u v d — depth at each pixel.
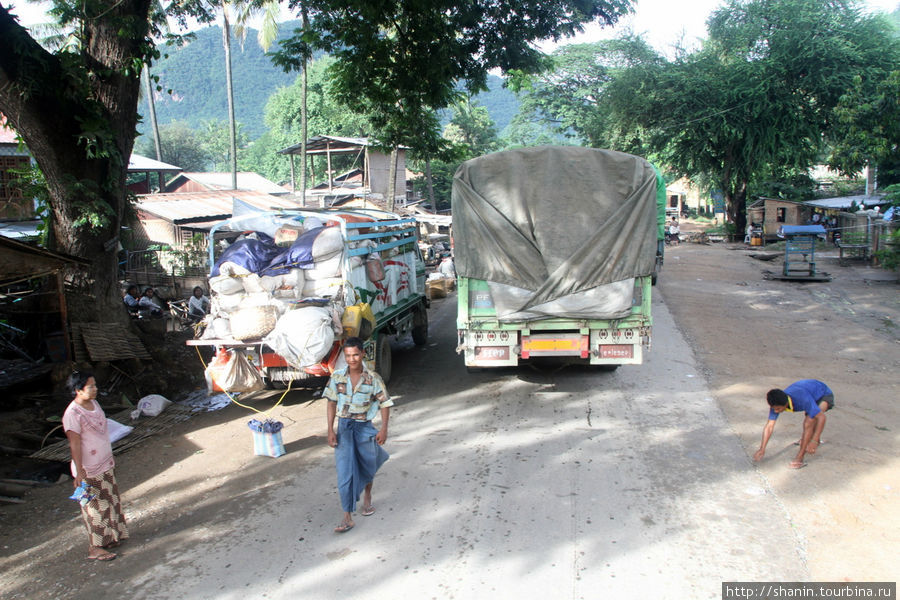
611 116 34.69
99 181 9.64
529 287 7.75
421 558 4.70
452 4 14.72
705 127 31.34
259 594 4.35
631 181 7.62
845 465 5.95
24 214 18.14
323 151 34.84
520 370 9.80
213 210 22.81
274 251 8.33
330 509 5.58
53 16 9.69
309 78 47.91
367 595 4.28
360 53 15.62
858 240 23.16
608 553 4.64
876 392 8.16
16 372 8.98
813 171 48.03
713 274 19.81
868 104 24.48
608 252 7.61
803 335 11.52
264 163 67.75
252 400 9.08
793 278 17.97
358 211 10.23
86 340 9.32
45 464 7.00
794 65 29.48
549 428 7.28
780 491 5.50
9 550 5.15
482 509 5.41
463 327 8.04
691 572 4.36
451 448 6.84
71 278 9.67
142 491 6.16
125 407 8.67
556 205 7.72
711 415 7.46
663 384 8.75
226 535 5.21
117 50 9.66
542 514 5.27
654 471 6.00
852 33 28.70
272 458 6.83
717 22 33.12
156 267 18.39
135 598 4.39
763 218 35.88
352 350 5.11
